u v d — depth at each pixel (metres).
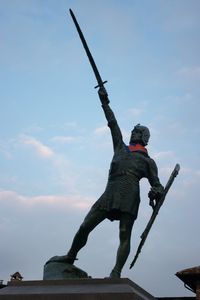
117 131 10.23
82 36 10.73
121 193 9.47
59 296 7.80
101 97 10.45
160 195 9.66
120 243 9.28
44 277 9.10
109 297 7.59
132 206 9.44
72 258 9.31
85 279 8.09
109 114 10.34
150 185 9.91
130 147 10.18
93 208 9.53
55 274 8.96
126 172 9.65
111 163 9.94
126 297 7.54
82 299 7.67
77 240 9.36
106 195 9.56
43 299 7.84
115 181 9.63
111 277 8.36
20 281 8.38
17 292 8.09
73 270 9.09
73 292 7.80
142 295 8.09
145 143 10.36
